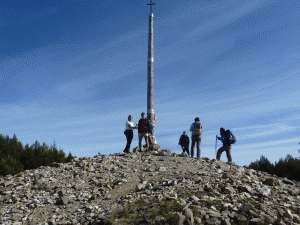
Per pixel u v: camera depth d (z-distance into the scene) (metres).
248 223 15.20
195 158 25.06
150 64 29.30
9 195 19.44
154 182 19.77
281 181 21.84
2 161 24.38
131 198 17.83
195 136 26.59
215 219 15.01
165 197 16.70
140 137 26.73
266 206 16.86
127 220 15.11
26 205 18.23
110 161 23.59
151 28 29.72
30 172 22.55
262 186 19.42
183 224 14.62
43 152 27.17
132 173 21.53
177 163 23.41
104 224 15.27
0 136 27.11
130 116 26.88
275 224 15.37
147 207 15.84
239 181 19.64
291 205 17.64
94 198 18.48
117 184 19.94
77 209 17.45
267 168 29.53
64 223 16.22
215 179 19.88
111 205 17.36
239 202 16.78
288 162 29.16
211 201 16.31
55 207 17.97
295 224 15.78
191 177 20.16
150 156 24.84
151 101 29.02
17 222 16.69
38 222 16.72
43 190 19.78
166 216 14.91
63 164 23.61
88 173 21.72
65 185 20.12
